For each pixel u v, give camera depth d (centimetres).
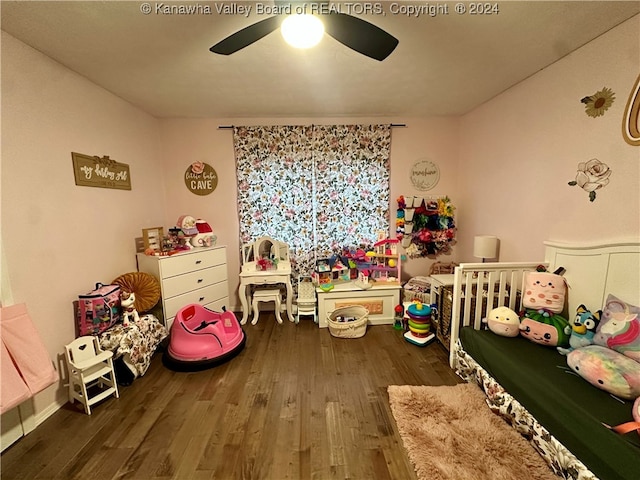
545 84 213
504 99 259
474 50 189
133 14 148
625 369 130
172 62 197
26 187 171
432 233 333
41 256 180
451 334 227
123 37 168
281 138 324
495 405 172
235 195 333
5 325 142
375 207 336
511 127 252
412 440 152
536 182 226
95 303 199
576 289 191
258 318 326
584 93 183
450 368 226
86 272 217
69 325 200
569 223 198
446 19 157
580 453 119
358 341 273
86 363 180
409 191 342
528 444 148
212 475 138
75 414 179
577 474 119
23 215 169
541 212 222
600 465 111
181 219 296
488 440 151
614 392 129
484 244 264
